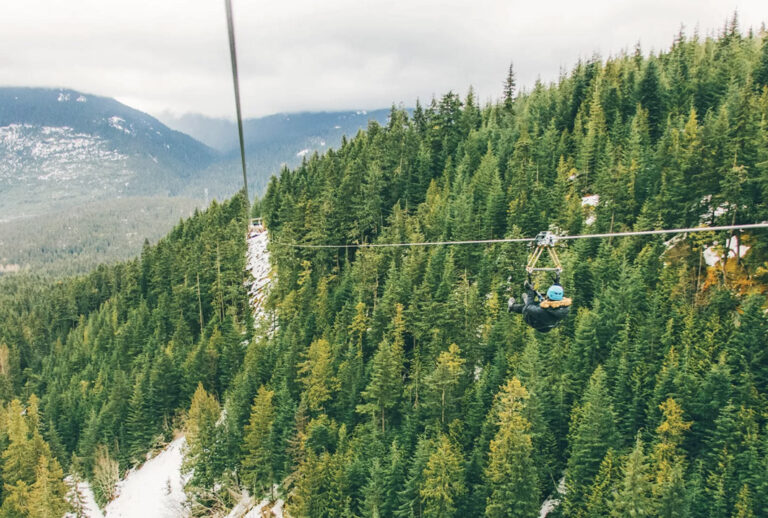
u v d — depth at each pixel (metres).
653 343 56.44
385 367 59.78
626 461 45.88
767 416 48.59
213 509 62.56
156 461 74.25
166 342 98.25
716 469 46.47
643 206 75.81
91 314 130.00
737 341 53.97
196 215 148.38
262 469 59.53
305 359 73.31
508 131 115.75
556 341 59.50
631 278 63.47
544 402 52.47
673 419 47.62
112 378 90.69
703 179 71.81
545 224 81.50
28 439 79.06
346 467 53.75
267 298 96.44
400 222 90.62
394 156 116.38
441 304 67.56
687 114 101.19
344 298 83.31
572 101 119.00
